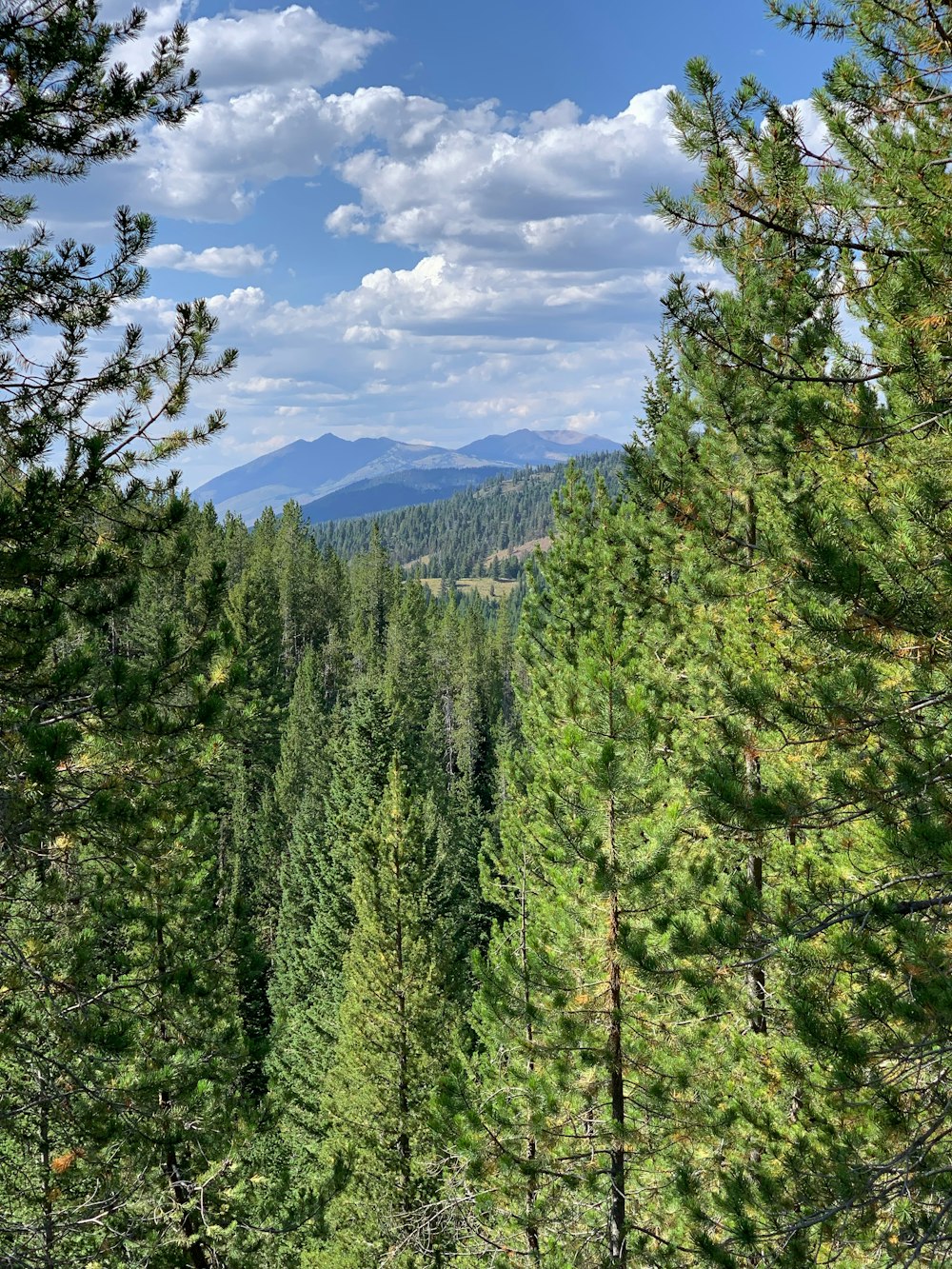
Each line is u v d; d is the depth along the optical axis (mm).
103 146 7777
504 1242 11820
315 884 35750
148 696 7590
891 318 6359
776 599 9516
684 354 10992
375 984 20000
